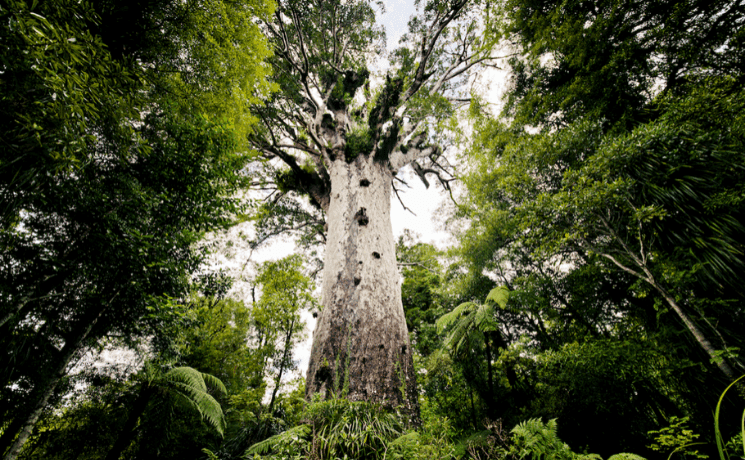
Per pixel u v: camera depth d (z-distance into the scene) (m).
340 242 6.89
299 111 10.91
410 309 12.03
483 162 8.02
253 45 4.91
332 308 5.81
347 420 3.58
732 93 3.96
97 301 3.40
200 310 7.63
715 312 3.58
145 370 5.74
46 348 3.14
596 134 5.33
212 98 4.63
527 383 6.99
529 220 4.84
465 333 6.54
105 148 3.12
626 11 5.32
